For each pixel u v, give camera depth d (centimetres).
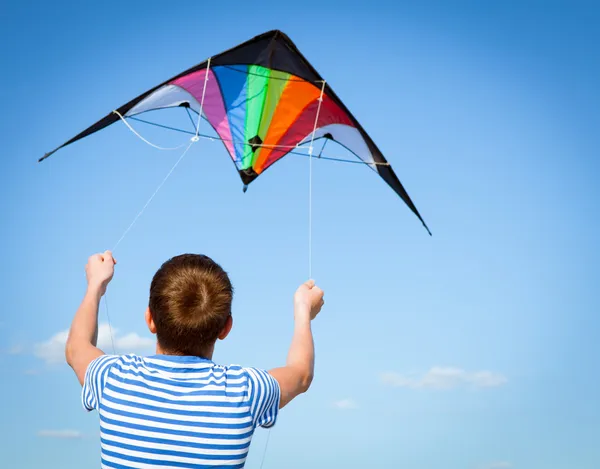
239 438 199
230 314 222
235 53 517
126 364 209
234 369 210
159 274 218
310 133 571
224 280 220
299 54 510
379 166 526
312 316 259
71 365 224
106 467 196
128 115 533
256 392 204
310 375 227
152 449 193
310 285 258
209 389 201
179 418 196
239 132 578
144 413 196
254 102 562
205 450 195
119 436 195
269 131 574
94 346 229
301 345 232
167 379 203
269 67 529
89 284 248
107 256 259
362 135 524
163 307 210
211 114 571
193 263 220
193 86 544
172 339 211
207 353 217
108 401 200
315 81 521
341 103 516
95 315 239
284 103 556
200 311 209
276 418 211
